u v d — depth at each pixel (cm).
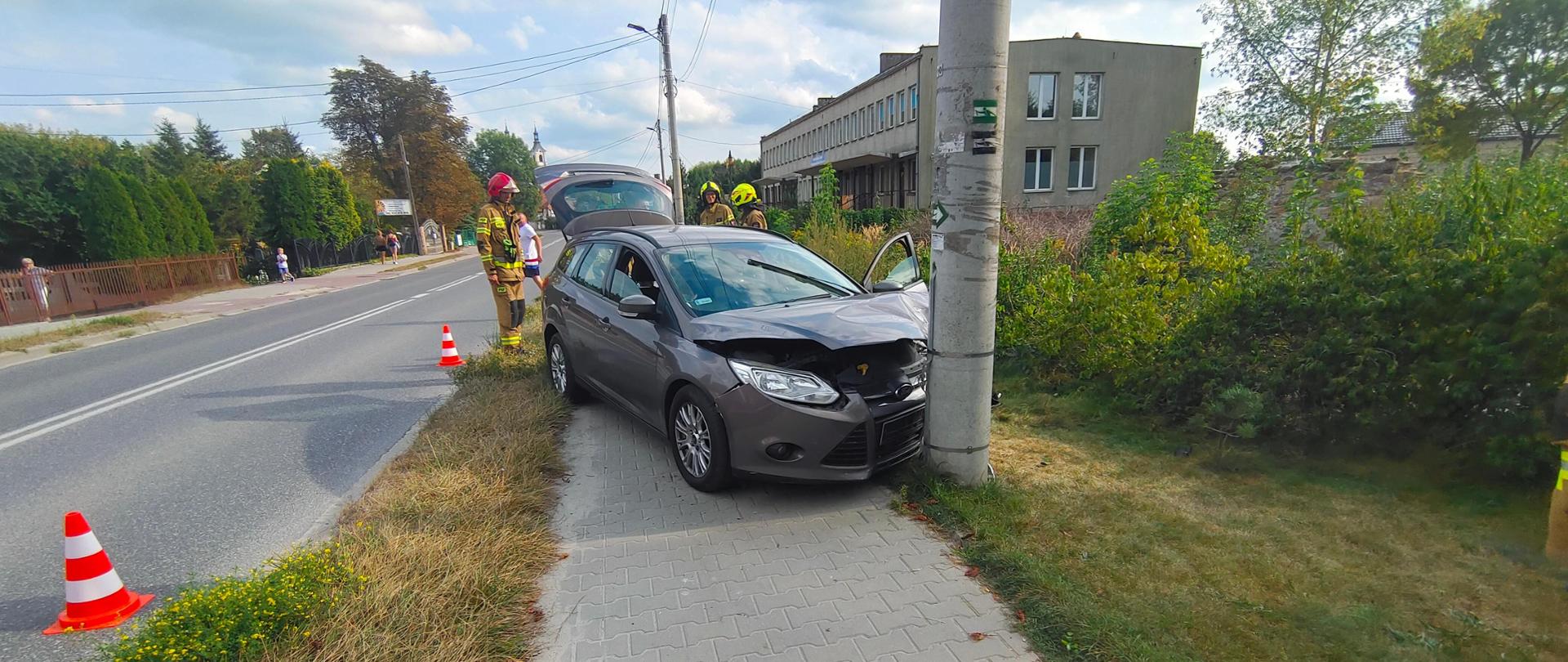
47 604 324
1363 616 258
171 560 361
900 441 399
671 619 283
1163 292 530
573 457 473
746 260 508
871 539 343
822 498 392
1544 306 336
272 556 357
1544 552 293
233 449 532
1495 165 668
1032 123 2739
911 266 605
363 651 250
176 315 1550
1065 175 2784
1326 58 1811
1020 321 621
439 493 389
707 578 313
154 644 246
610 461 463
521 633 275
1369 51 1764
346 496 434
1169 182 781
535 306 1301
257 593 267
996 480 386
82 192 2109
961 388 373
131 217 2159
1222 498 362
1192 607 269
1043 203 2745
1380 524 326
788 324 401
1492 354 344
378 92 4950
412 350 928
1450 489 355
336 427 579
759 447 372
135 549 373
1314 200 646
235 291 2234
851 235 1140
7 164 2220
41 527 405
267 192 3091
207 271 2289
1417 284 377
